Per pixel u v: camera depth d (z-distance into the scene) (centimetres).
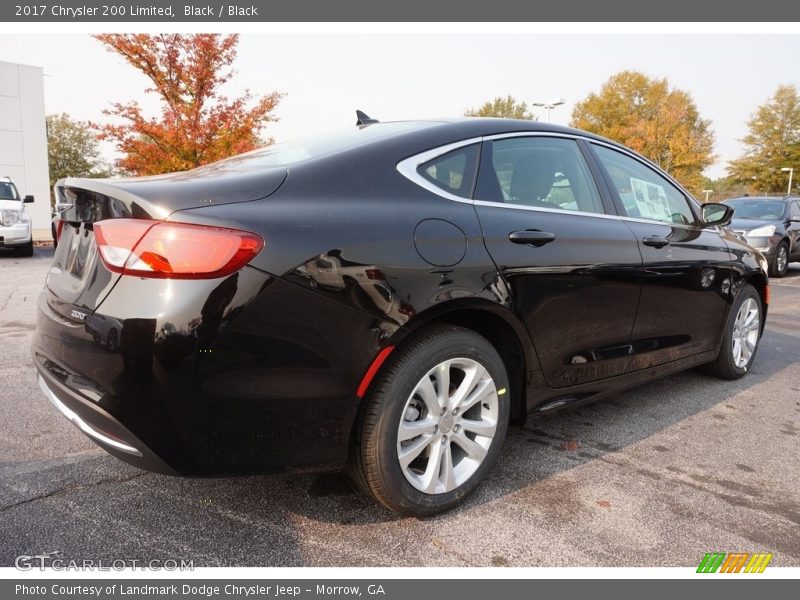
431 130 235
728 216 350
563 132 283
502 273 219
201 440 167
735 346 394
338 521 210
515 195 244
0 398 325
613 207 290
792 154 4606
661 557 195
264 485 234
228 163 235
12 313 559
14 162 2027
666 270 304
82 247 191
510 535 204
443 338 206
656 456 272
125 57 1154
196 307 160
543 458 267
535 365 241
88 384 169
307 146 238
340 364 181
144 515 210
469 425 220
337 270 179
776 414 333
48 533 197
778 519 220
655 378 319
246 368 167
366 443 195
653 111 4169
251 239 167
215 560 187
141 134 1199
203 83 1204
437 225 207
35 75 2038
